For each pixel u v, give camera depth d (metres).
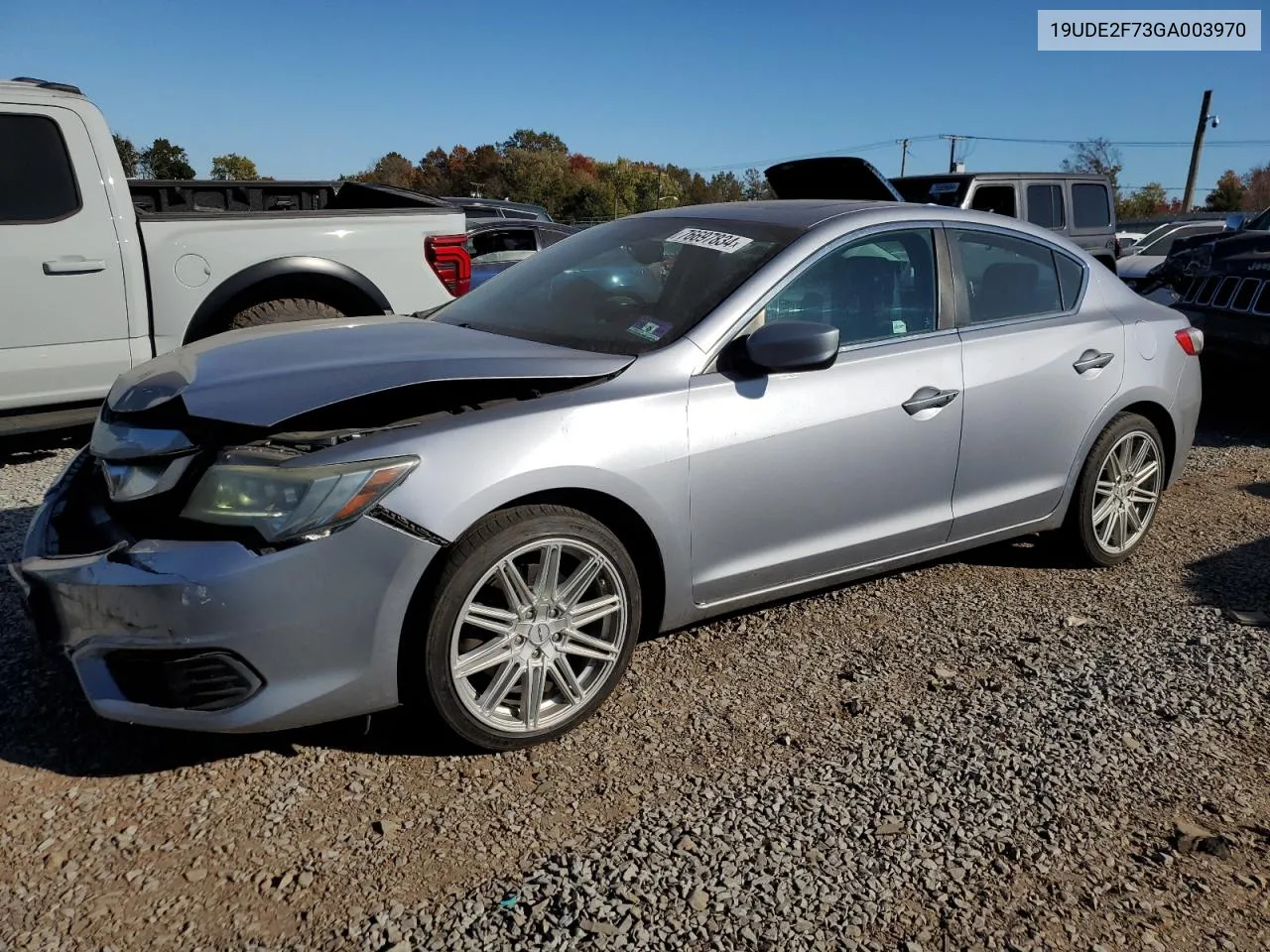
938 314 3.82
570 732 3.03
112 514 2.83
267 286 6.00
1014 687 3.35
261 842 2.49
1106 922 2.28
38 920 2.21
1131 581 4.32
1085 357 4.17
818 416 3.37
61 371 5.44
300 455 2.59
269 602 2.52
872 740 3.02
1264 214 9.34
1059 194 12.64
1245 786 2.81
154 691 2.62
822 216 3.68
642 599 3.26
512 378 2.89
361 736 2.98
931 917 2.28
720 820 2.61
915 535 3.76
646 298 3.50
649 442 3.02
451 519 2.66
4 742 2.89
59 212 5.33
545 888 2.35
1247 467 6.36
